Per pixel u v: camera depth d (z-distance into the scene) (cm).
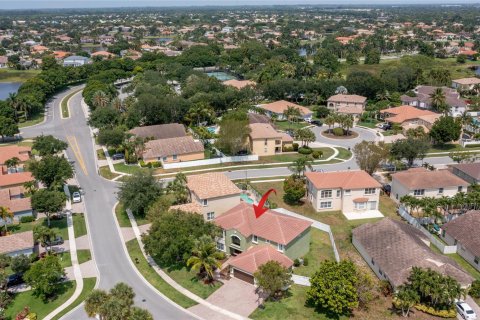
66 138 12662
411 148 9294
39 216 7975
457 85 18050
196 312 5234
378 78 16725
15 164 9869
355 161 10338
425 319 5078
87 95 15862
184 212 6475
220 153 10944
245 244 6259
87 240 7038
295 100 16862
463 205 7556
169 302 5441
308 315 5147
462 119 12581
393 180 8412
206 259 5678
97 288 5753
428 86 17238
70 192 8919
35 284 5531
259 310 5244
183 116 13462
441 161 10419
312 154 10694
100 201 8506
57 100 17825
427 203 7125
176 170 9975
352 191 7750
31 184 8394
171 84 19788
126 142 10638
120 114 13375
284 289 5594
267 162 10425
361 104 15175
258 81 17562
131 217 7781
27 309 5291
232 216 6619
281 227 6234
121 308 4531
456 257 6469
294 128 13288
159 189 7712
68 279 5997
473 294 5462
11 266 5884
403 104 15725
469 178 8725
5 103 14300
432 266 5559
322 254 6569
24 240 6656
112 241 6994
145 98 13288
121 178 9619
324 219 7612
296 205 8106
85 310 4847
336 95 15862
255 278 5397
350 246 6750
